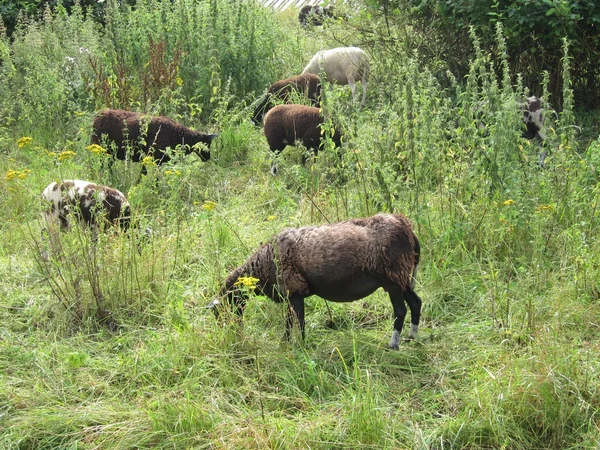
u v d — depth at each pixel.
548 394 5.92
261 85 14.68
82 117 12.24
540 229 8.41
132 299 8.01
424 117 9.11
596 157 9.12
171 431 5.95
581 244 7.89
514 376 6.16
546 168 9.78
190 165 9.95
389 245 6.79
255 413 6.18
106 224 9.02
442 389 6.49
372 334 7.40
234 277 7.34
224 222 9.41
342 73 15.45
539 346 6.43
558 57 13.48
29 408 6.29
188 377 6.65
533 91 13.87
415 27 14.48
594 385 6.18
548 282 7.95
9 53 15.29
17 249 9.36
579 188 8.83
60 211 8.96
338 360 6.99
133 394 6.56
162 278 8.25
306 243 6.91
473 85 9.45
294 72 16.38
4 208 10.38
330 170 10.02
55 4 18.23
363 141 9.44
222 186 11.45
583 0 12.63
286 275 7.00
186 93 14.09
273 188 10.88
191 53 14.42
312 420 6.04
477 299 7.92
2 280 8.52
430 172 9.37
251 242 9.23
